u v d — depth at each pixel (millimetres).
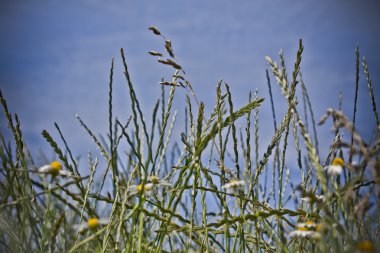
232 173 549
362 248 401
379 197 416
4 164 512
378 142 450
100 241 549
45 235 526
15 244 530
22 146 531
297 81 531
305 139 470
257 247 552
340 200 473
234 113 553
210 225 547
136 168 538
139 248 517
